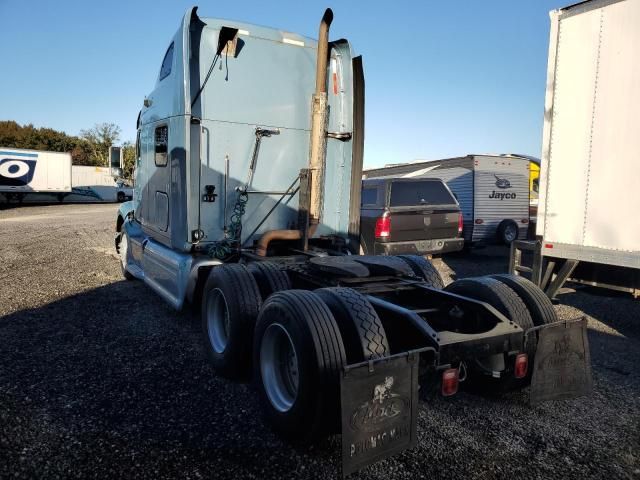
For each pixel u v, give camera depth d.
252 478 2.74
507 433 3.33
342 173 5.94
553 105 5.98
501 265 10.92
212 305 4.38
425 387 4.06
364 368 2.61
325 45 5.52
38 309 6.21
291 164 5.73
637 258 5.22
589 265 5.84
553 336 3.39
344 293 3.28
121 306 6.43
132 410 3.54
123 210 8.30
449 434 3.31
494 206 12.82
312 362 2.89
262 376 3.38
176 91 5.21
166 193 5.75
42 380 4.04
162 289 5.73
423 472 2.84
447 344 3.00
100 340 5.09
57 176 33.16
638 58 5.18
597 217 5.59
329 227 5.97
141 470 2.79
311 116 5.79
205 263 4.97
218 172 5.30
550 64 5.98
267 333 3.33
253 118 5.45
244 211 5.48
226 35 5.15
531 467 2.92
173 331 5.41
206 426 3.34
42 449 2.98
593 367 4.66
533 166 14.73
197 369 4.36
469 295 3.88
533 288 3.81
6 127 63.47
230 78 5.31
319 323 2.97
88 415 3.45
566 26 5.80
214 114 5.25
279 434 3.21
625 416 3.61
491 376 3.72
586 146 5.66
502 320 3.41
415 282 4.24
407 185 9.57
